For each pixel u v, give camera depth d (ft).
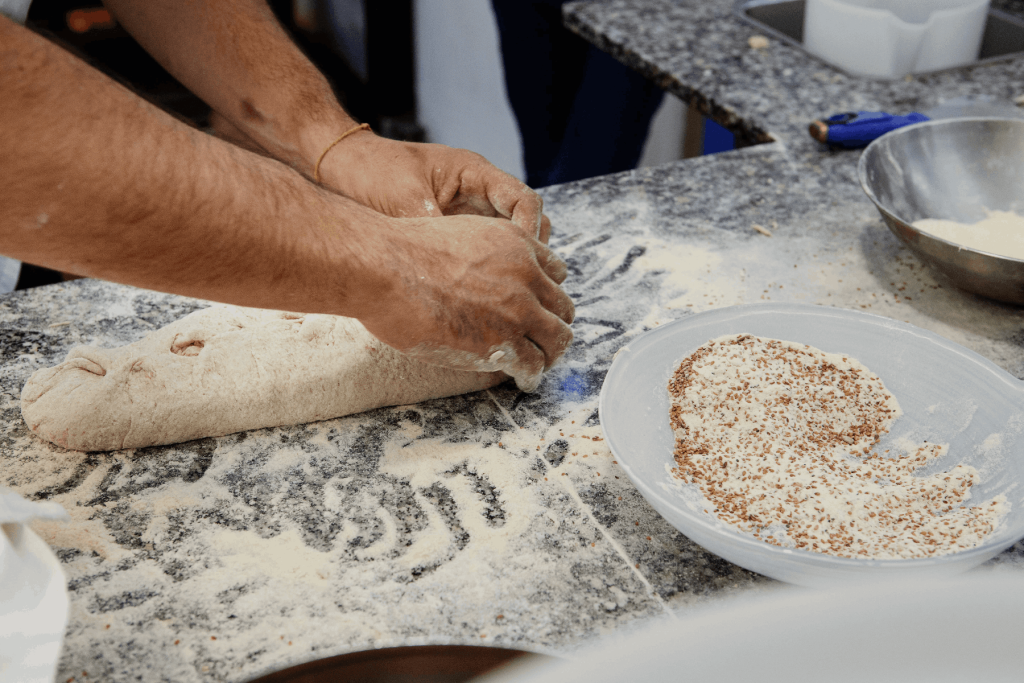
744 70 5.36
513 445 2.76
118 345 3.14
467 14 9.20
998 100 4.86
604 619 2.15
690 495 2.43
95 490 2.53
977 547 1.98
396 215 3.18
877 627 2.05
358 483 2.59
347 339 2.86
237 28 3.35
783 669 1.98
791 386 2.83
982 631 2.02
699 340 2.99
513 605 2.19
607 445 2.58
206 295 2.07
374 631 2.11
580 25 6.12
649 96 7.73
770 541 2.25
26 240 1.78
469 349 2.52
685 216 4.06
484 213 3.34
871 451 2.64
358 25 10.93
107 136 1.74
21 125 1.63
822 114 4.84
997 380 2.64
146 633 2.10
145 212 1.80
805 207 4.13
